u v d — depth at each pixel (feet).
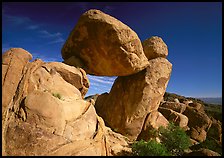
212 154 38.83
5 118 34.73
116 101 68.39
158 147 40.42
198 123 76.84
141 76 65.57
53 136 33.68
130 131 61.21
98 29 57.67
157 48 69.87
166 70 67.56
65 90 44.14
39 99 36.29
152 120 62.23
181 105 83.82
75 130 36.09
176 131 51.13
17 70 40.60
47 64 46.52
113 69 61.93
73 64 59.67
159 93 64.85
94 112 41.96
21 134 33.01
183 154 42.83
